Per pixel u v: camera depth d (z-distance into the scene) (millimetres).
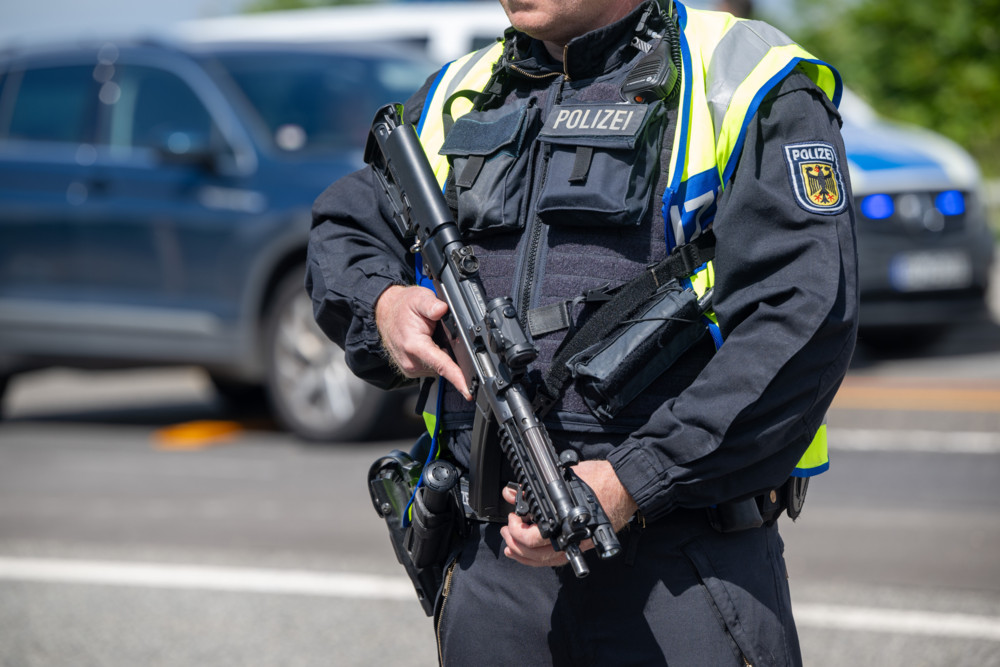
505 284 3354
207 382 15016
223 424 12969
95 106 12266
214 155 11438
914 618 6789
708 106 3205
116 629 7023
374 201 3781
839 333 2977
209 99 11695
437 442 3580
